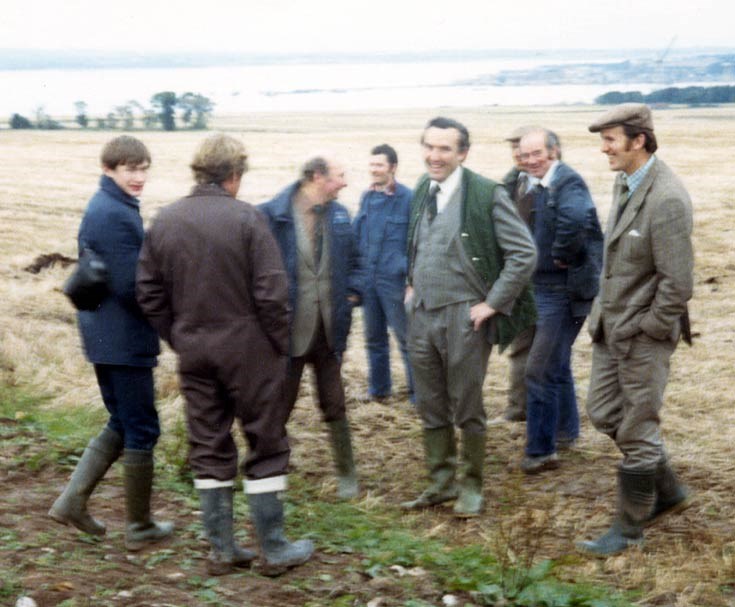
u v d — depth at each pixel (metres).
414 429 7.46
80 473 4.81
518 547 5.09
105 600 4.05
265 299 4.34
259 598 4.28
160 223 4.41
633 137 4.97
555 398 6.59
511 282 5.49
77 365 8.59
